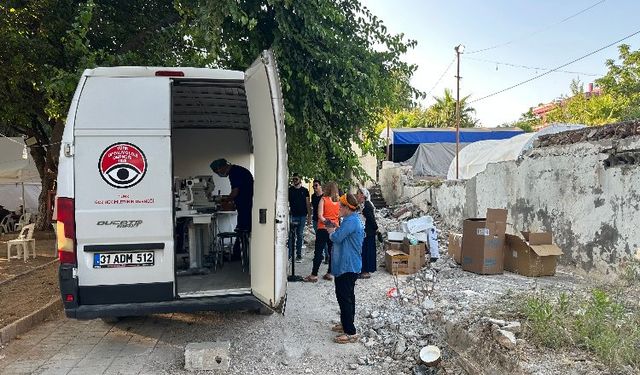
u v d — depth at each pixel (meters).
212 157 8.83
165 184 4.81
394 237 9.66
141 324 6.07
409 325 5.74
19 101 12.39
